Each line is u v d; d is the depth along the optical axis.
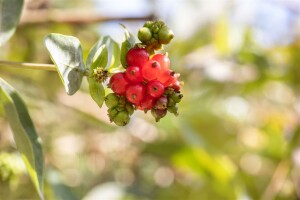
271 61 0.66
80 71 0.30
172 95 0.29
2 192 0.40
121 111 0.30
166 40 0.30
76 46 0.30
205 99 0.64
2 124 0.42
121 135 0.63
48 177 0.46
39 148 0.31
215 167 0.53
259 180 0.64
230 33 0.65
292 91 0.67
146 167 0.67
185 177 0.66
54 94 0.53
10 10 0.30
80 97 0.55
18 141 0.31
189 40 0.62
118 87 0.29
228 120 0.66
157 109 0.29
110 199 0.54
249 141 0.67
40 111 0.54
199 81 0.64
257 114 0.68
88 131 0.63
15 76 0.51
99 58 0.30
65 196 0.46
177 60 0.62
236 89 0.66
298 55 0.66
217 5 0.64
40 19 0.49
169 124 0.57
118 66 0.31
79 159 0.61
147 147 0.58
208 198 0.61
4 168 0.40
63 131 0.59
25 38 0.52
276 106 0.67
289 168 0.57
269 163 0.64
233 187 0.53
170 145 0.56
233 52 0.65
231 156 0.65
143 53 0.29
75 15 0.50
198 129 0.63
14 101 0.31
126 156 0.64
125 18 0.51
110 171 0.64
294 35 0.71
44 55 0.53
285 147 0.60
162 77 0.29
